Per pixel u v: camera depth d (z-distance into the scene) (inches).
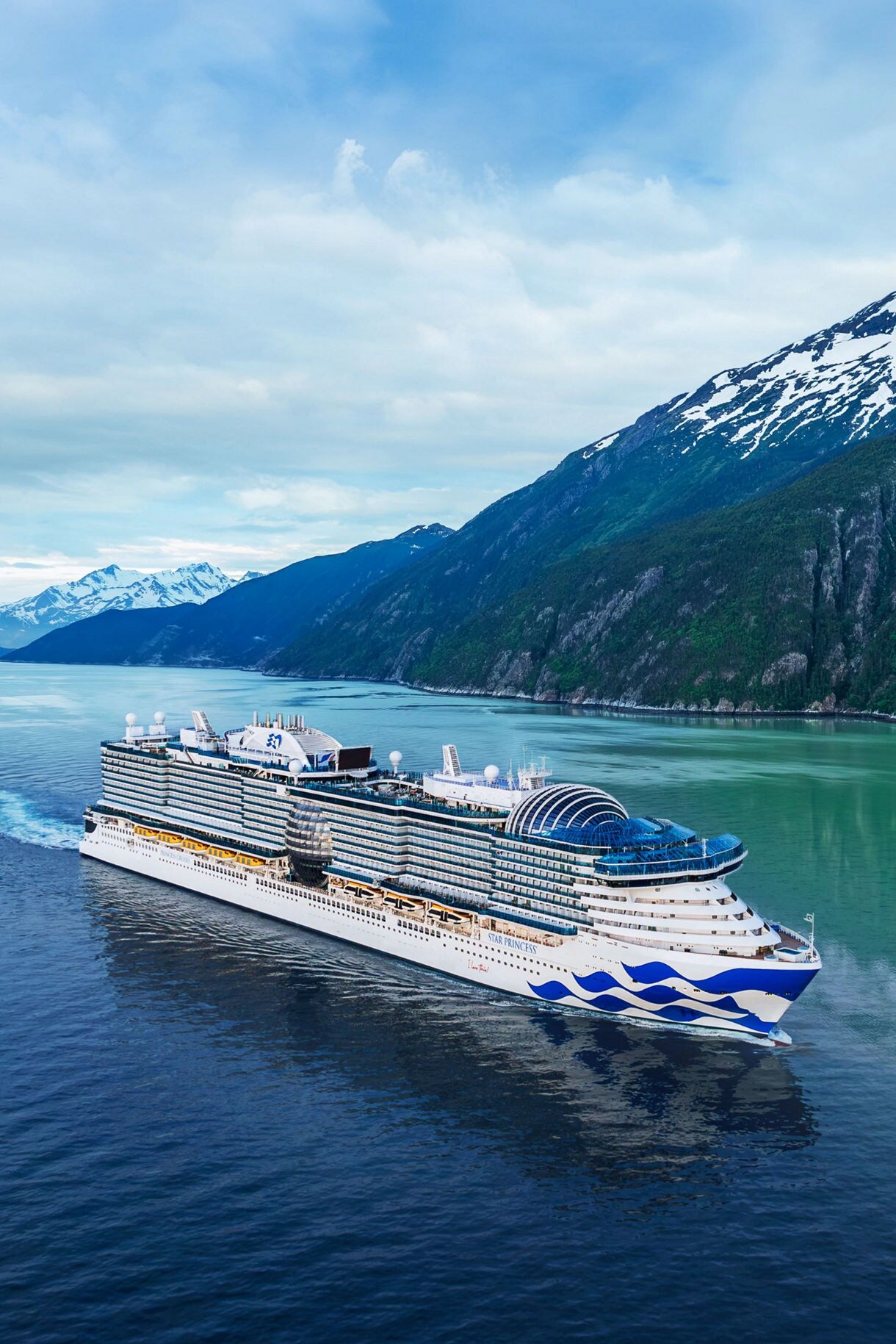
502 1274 1943.9
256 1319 1815.9
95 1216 2105.1
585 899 3122.5
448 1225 2090.3
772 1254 2003.0
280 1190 2204.7
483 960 3376.0
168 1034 2994.6
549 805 3390.7
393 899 3875.5
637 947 2965.1
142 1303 1854.1
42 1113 2514.8
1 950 3757.4
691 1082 2701.8
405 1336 1779.0
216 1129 2447.1
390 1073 2748.5
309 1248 2016.5
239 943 3875.5
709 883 3107.8
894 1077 2741.1
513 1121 2493.8
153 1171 2268.7
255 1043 2930.6
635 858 3080.7
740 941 2920.8
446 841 3612.2
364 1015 3147.1
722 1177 2262.6
